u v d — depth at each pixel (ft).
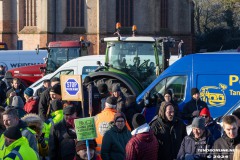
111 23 416.05
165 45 154.10
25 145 61.72
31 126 78.84
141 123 71.61
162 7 431.02
